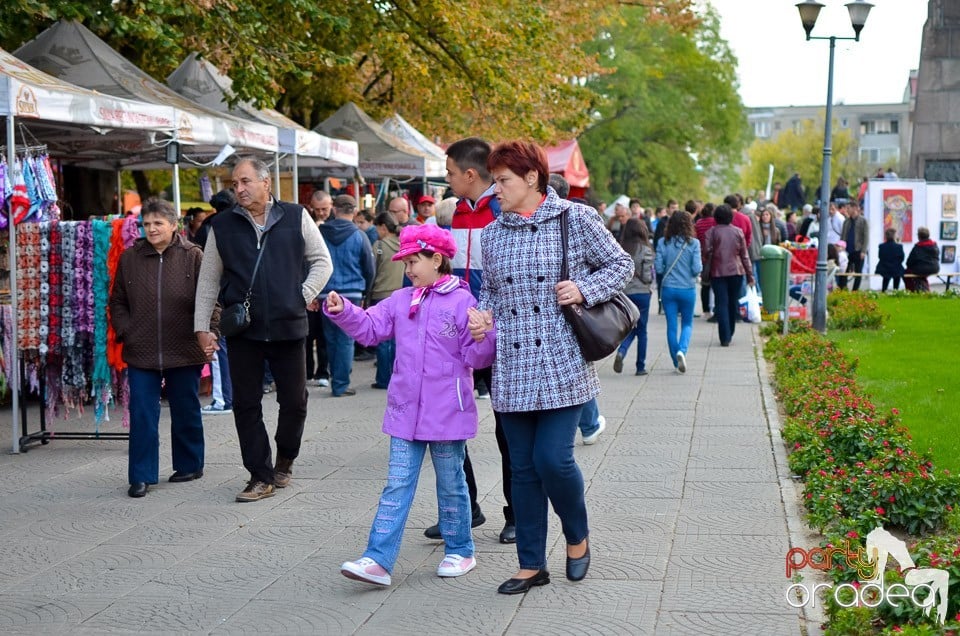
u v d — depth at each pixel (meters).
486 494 7.30
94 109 9.20
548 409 5.07
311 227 7.29
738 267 15.33
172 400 7.73
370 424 9.98
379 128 19.83
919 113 28.91
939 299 22.62
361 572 5.28
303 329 7.21
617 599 5.19
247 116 14.62
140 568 5.85
